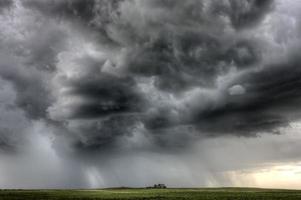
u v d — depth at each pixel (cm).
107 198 9031
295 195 10288
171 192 13475
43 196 9144
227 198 8994
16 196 8794
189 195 10700
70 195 10131
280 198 8975
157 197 9588
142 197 9600
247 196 9844
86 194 11156
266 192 13025
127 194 11519
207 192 13312
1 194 9281
